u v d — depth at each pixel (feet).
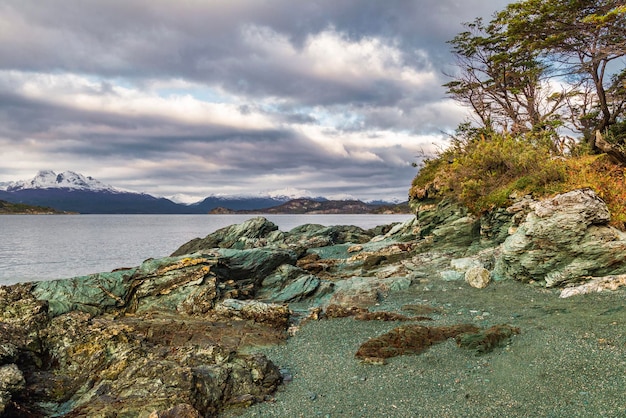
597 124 113.50
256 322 54.95
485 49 122.42
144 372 36.01
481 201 85.81
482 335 41.57
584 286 53.06
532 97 123.85
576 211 58.08
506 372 35.17
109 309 59.93
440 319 51.75
